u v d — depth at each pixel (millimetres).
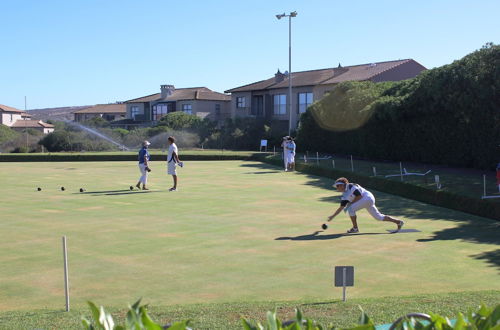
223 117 69375
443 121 24578
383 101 28281
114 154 38750
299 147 39188
